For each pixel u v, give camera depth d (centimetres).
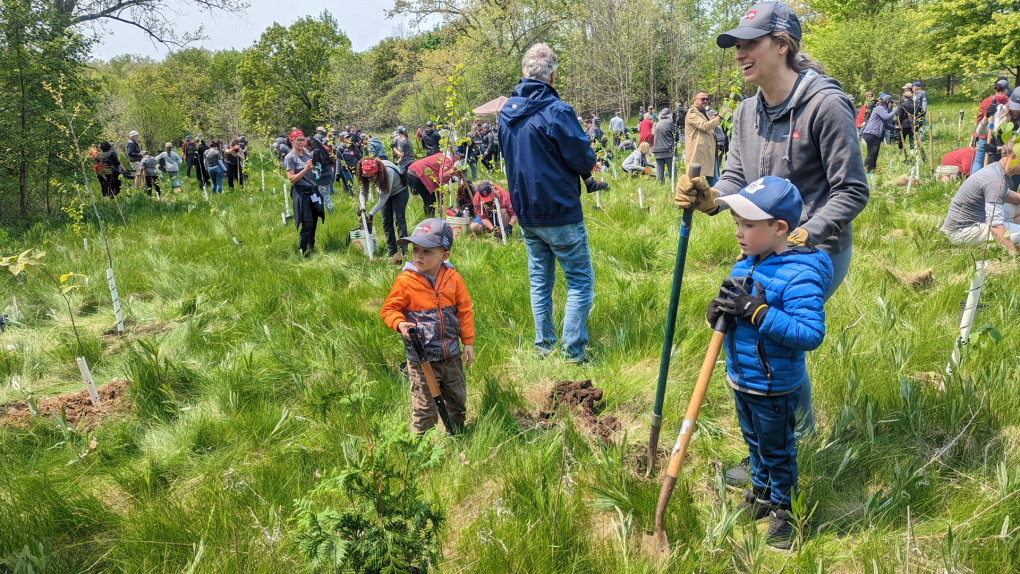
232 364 433
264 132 2930
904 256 557
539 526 248
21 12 1159
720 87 2448
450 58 3362
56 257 793
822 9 3859
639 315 459
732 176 298
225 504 272
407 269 328
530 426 348
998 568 219
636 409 357
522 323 481
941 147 1488
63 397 409
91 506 286
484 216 798
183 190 1736
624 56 2644
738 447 312
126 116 3500
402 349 436
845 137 250
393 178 710
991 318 409
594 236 698
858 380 326
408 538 199
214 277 648
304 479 297
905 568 213
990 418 300
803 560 226
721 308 225
